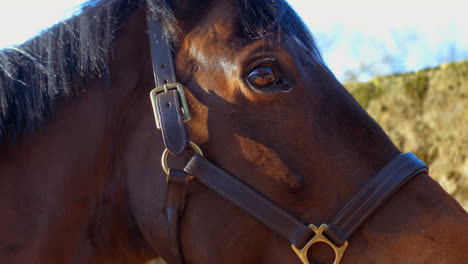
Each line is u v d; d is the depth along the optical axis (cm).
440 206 106
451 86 483
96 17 128
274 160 111
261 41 114
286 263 110
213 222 115
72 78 125
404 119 500
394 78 515
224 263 114
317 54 128
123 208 128
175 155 113
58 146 123
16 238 119
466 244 102
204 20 121
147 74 125
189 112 116
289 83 113
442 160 475
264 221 110
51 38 127
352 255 107
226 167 113
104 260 131
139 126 123
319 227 107
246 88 112
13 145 122
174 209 116
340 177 109
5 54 126
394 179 108
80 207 125
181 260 118
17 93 123
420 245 103
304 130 111
